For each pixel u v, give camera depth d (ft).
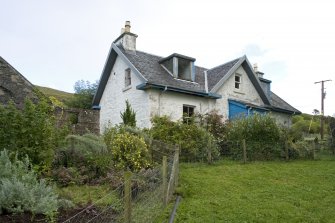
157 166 33.17
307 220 23.02
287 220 22.80
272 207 25.29
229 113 67.62
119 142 34.55
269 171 39.96
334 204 27.27
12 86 37.76
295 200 27.73
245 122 51.98
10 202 17.06
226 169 39.73
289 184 33.73
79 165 30.19
